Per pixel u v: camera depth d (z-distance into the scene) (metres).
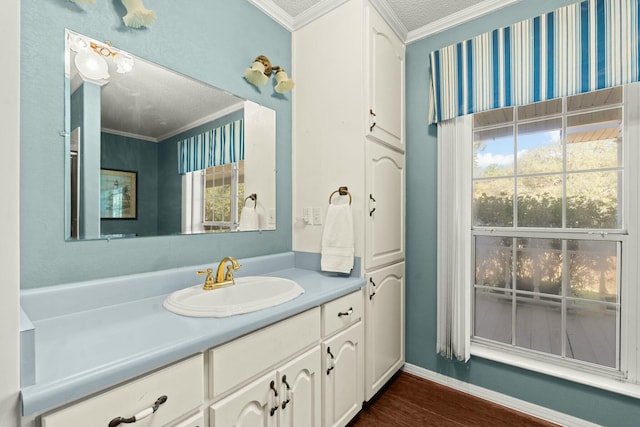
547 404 1.63
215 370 0.87
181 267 1.36
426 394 1.87
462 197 1.85
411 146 2.13
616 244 1.50
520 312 1.77
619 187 1.49
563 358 1.63
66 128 1.03
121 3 1.16
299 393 1.17
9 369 0.55
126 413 0.68
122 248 1.17
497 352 1.80
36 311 0.93
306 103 1.90
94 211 1.10
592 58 1.45
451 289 1.88
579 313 1.60
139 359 0.69
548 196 1.68
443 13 1.90
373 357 1.72
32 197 0.96
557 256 1.66
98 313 1.00
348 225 1.63
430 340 2.04
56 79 1.01
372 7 1.72
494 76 1.73
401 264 2.07
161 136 1.30
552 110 1.67
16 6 0.55
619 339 1.49
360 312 1.58
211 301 1.21
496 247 1.85
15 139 0.55
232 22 1.60
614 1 1.40
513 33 1.67
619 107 1.49
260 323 0.98
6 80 0.54
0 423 0.54
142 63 1.23
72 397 0.59
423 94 2.08
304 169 1.91
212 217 1.50
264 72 1.67
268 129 1.80
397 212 2.03
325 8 1.79
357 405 1.56
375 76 1.74
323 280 1.56
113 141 1.16
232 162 1.60
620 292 1.49
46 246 0.99
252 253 1.70
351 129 1.69
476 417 1.65
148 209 1.26
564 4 1.60
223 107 1.55
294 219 1.96
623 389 1.42
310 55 1.88
